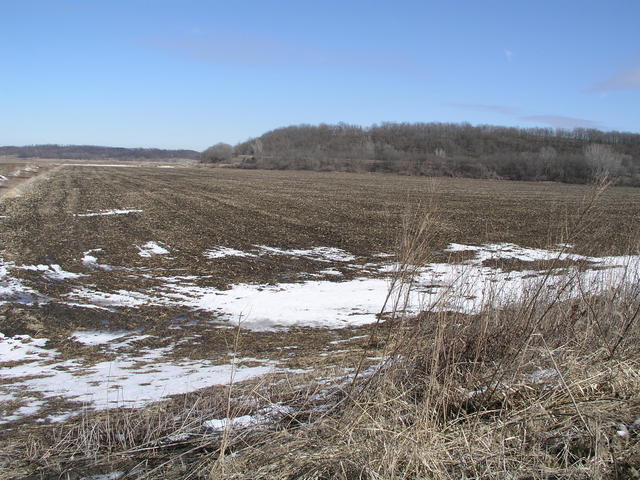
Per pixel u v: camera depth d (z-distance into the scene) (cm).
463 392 368
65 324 879
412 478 280
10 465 331
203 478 297
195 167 10125
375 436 308
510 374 382
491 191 4628
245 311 973
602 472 272
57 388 536
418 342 430
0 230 1880
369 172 8725
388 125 13762
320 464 285
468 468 285
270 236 1877
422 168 8356
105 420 405
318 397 413
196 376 563
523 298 495
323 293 1127
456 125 12900
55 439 370
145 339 794
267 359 650
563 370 388
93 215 2352
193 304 1023
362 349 661
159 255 1513
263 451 313
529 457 292
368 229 2070
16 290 1098
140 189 3966
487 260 1414
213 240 1769
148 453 339
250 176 6750
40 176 5419
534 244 1722
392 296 1018
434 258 1457
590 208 484
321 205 2998
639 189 5106
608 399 335
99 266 1355
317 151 11075
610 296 506
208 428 369
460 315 486
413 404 351
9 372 622
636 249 642
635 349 423
